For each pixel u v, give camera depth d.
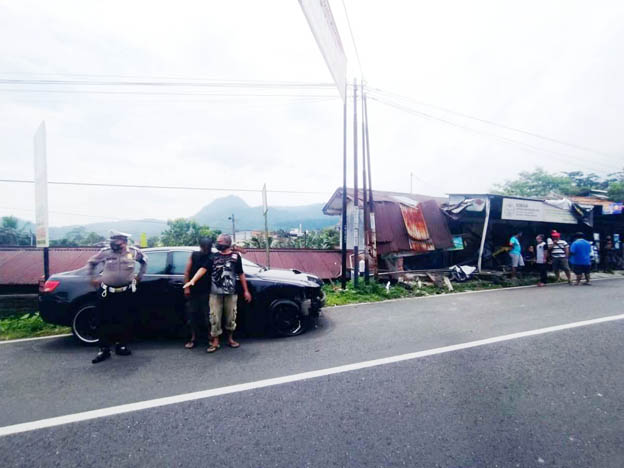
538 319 5.50
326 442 2.33
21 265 7.59
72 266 7.76
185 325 4.84
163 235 29.39
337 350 4.23
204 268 4.33
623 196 18.78
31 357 4.18
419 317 5.91
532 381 3.21
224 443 2.35
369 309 6.72
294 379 3.38
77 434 2.50
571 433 2.37
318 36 3.71
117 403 2.96
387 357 3.93
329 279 9.56
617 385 3.10
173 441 2.39
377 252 10.73
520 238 12.77
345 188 8.91
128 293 4.12
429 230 11.41
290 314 4.99
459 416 2.62
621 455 2.13
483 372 3.44
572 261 9.71
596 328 4.88
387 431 2.44
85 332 4.72
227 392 3.13
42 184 5.13
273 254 10.13
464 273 10.07
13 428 2.59
